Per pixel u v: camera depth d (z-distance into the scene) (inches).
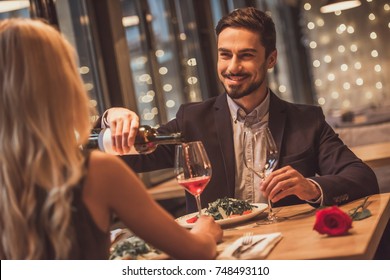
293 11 438.9
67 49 63.1
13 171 59.2
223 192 107.3
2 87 59.3
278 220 87.1
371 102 427.8
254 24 105.2
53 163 58.3
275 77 389.7
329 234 70.8
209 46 268.7
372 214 80.7
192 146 82.7
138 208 62.3
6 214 59.6
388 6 415.2
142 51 205.3
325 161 106.7
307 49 440.8
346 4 340.5
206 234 70.5
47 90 59.4
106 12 177.0
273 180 86.5
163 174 202.1
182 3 256.8
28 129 58.7
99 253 60.7
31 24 60.9
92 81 174.2
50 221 58.4
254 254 65.1
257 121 109.4
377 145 176.7
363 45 426.0
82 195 59.6
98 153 62.2
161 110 210.1
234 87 105.6
